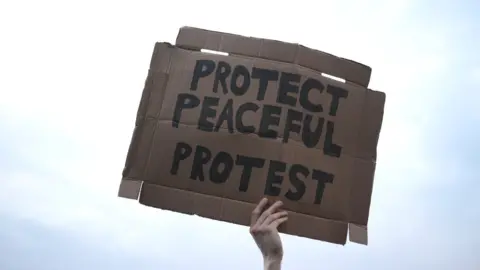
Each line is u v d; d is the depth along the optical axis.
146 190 1.23
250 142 1.25
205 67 1.30
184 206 1.22
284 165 1.25
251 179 1.24
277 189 1.24
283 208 1.23
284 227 1.22
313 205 1.24
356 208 1.27
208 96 1.28
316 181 1.26
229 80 1.29
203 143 1.25
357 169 1.29
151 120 1.27
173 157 1.25
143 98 1.28
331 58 1.34
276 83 1.29
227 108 1.27
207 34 1.32
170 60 1.31
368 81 1.35
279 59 1.31
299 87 1.30
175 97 1.28
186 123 1.27
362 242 1.25
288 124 1.27
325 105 1.30
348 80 1.34
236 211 1.22
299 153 1.26
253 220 1.17
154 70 1.30
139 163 1.25
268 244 1.11
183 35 1.32
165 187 1.24
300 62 1.31
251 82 1.29
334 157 1.28
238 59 1.31
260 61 1.31
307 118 1.29
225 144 1.25
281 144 1.26
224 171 1.24
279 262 1.09
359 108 1.32
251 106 1.28
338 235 1.24
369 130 1.31
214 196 1.23
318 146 1.28
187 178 1.24
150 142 1.26
